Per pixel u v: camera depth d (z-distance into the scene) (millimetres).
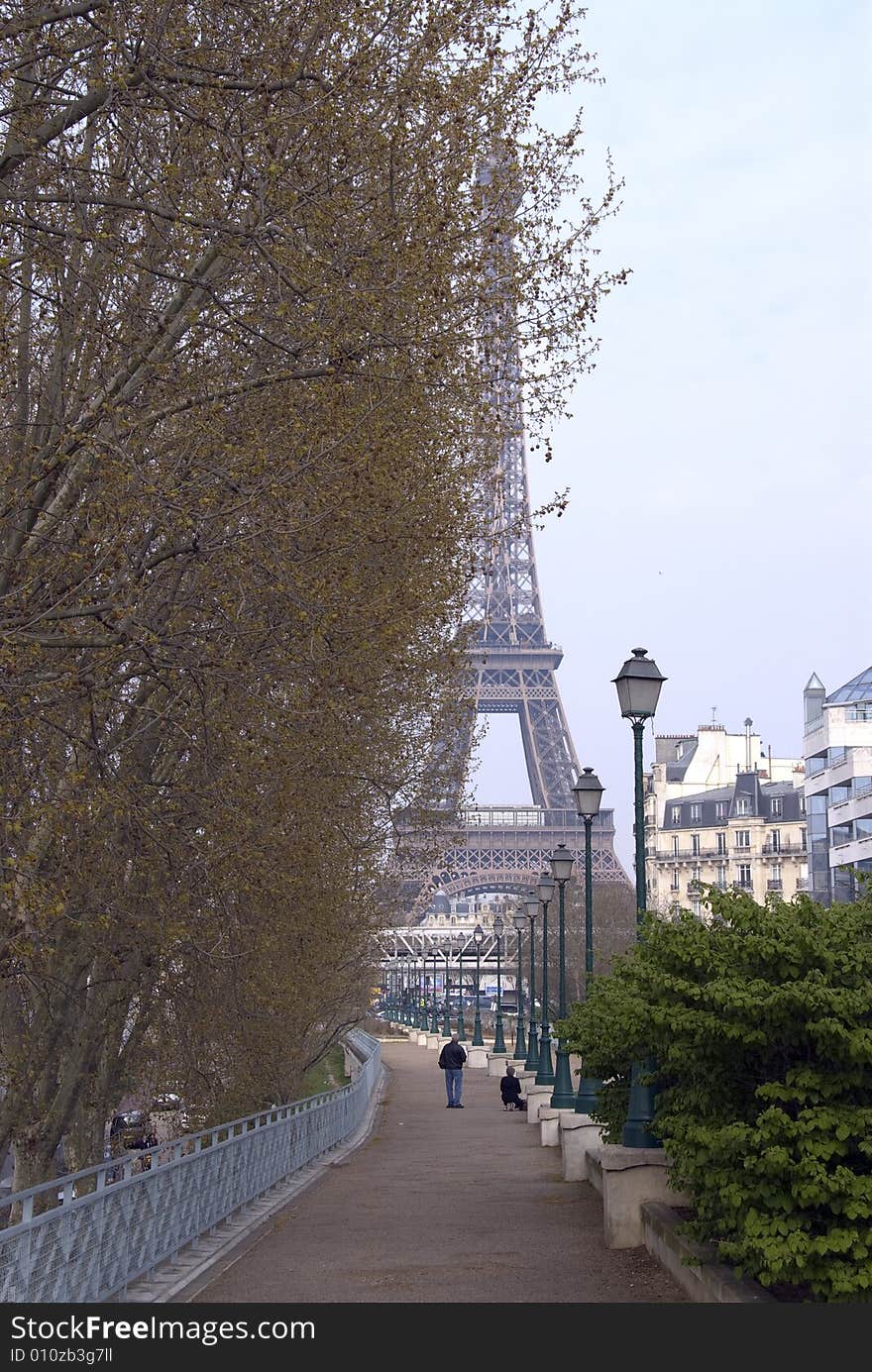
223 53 15055
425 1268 15719
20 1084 20734
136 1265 14898
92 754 15844
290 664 15883
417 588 17953
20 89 14180
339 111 14789
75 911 17312
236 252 14531
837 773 97125
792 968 12008
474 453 20266
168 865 17156
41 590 14586
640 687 20547
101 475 14453
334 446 14789
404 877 33688
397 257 14906
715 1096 12727
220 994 22219
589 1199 22125
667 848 150375
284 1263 16469
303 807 19094
